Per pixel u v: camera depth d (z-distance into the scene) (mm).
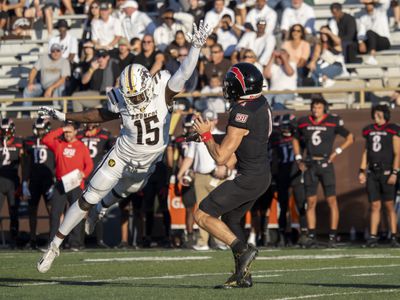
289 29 31359
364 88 28156
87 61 30984
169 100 13844
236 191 12719
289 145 25484
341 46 31797
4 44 35906
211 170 24328
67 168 24047
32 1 36812
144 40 29969
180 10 33062
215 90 29094
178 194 26188
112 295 12047
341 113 27469
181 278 15078
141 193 26547
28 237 28125
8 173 26578
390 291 12250
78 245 24891
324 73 30422
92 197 14164
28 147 26391
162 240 27531
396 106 27453
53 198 24047
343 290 12453
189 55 13367
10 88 34406
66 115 14180
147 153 14055
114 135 28391
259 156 12758
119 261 19359
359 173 25297
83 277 15477
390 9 33438
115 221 27828
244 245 12625
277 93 28391
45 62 31562
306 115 27359
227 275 15711
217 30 31438
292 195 26312
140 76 13539
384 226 26328
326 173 25078
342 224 27062
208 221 12695
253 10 31719
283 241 25953
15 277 15594
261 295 11727
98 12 33344
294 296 11594
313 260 18984
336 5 31844
